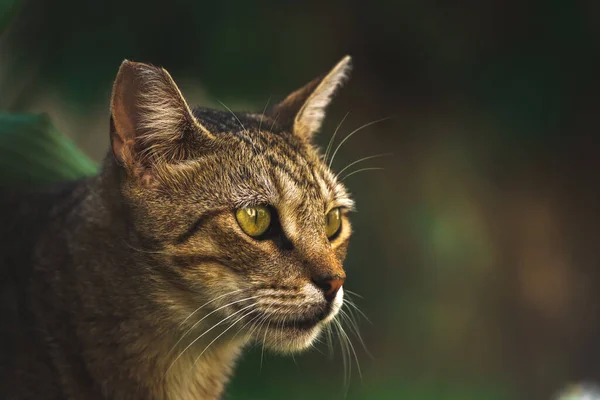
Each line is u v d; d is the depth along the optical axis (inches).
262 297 205.0
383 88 498.9
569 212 519.2
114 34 466.3
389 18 470.6
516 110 474.9
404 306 577.0
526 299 542.3
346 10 470.3
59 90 487.5
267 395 534.0
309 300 207.3
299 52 471.5
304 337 213.5
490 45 473.4
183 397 220.2
